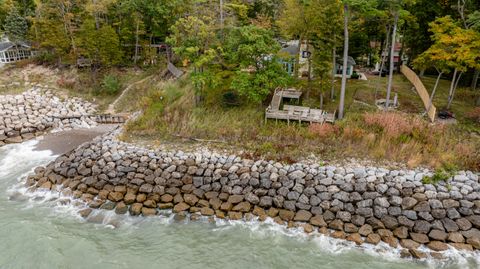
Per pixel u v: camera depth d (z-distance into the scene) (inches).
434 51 922.7
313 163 831.1
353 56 1496.1
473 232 648.4
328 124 950.4
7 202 790.5
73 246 650.2
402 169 786.2
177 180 827.4
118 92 1542.8
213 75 1056.2
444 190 719.7
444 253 617.0
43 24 1612.9
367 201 720.3
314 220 700.7
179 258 622.8
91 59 1596.9
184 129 1024.9
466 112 1014.4
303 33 1077.1
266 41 1001.5
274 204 751.1
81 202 789.9
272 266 602.2
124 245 657.0
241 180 806.5
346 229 677.9
